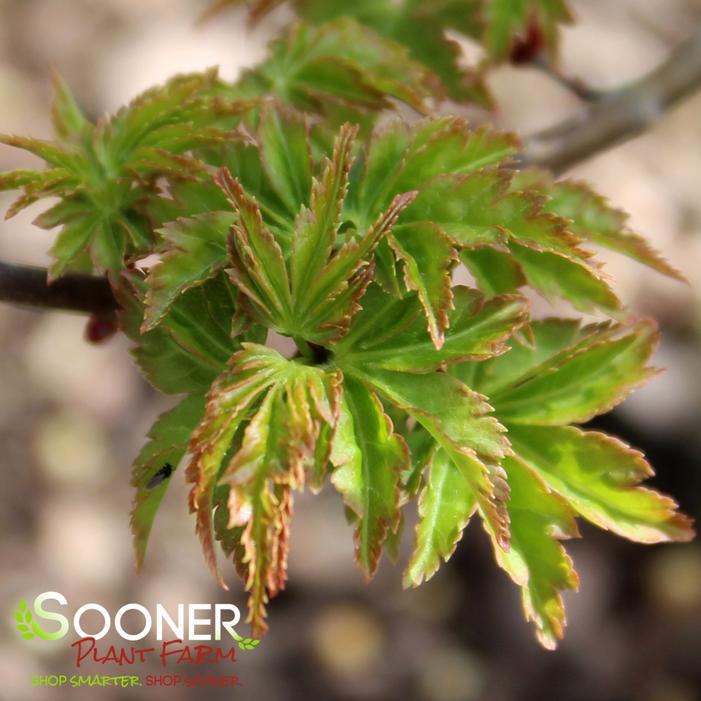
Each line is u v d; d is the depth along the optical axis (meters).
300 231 0.31
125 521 0.86
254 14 0.41
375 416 0.31
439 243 0.31
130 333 0.32
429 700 0.81
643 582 0.86
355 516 0.31
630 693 0.81
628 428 0.86
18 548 0.82
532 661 0.83
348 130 0.31
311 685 0.80
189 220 0.32
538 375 0.33
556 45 0.41
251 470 0.30
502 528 0.31
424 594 0.85
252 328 0.32
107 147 0.33
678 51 0.41
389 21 0.40
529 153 0.41
